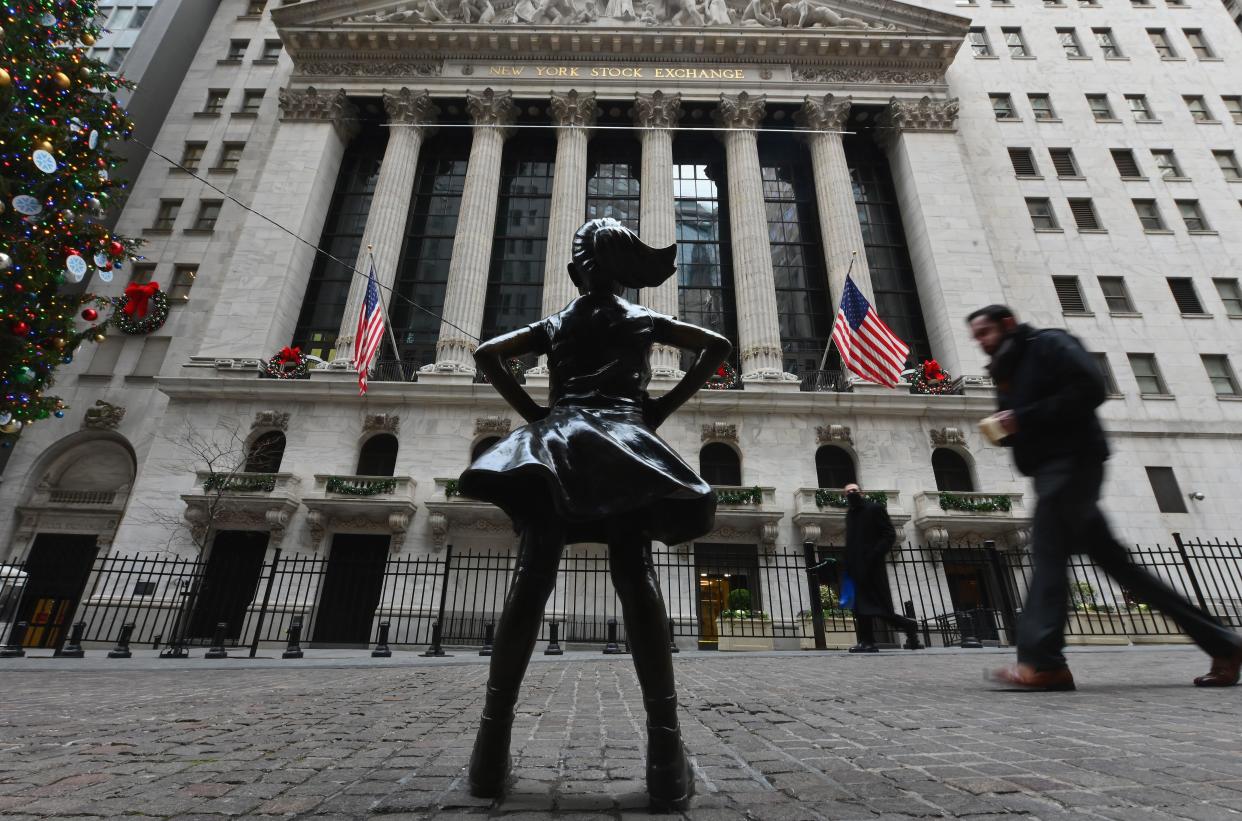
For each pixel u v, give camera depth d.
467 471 1.85
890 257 30.89
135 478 25.45
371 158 32.41
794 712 3.73
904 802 1.84
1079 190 31.44
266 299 26.67
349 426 24.41
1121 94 33.91
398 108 30.69
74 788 2.12
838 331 21.72
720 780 2.16
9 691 5.70
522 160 32.59
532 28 31.64
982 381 25.36
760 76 32.25
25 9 9.86
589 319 2.19
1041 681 4.21
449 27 31.64
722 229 31.20
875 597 10.07
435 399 24.64
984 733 2.88
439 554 22.06
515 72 32.06
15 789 2.12
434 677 7.04
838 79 32.44
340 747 2.87
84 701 4.82
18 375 9.67
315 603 19.94
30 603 23.42
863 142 33.94
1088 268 29.64
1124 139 32.66
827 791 1.98
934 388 25.45
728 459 24.95
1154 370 27.70
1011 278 29.42
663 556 21.44
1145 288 29.23
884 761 2.39
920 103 31.61
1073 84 34.09
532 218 31.08
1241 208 30.91
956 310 27.47
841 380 26.91
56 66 9.95
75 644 12.16
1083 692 4.10
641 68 32.19
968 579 22.56
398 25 31.59
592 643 17.62
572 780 2.18
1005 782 2.02
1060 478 4.13
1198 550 24.20
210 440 23.81
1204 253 29.94
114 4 34.59
